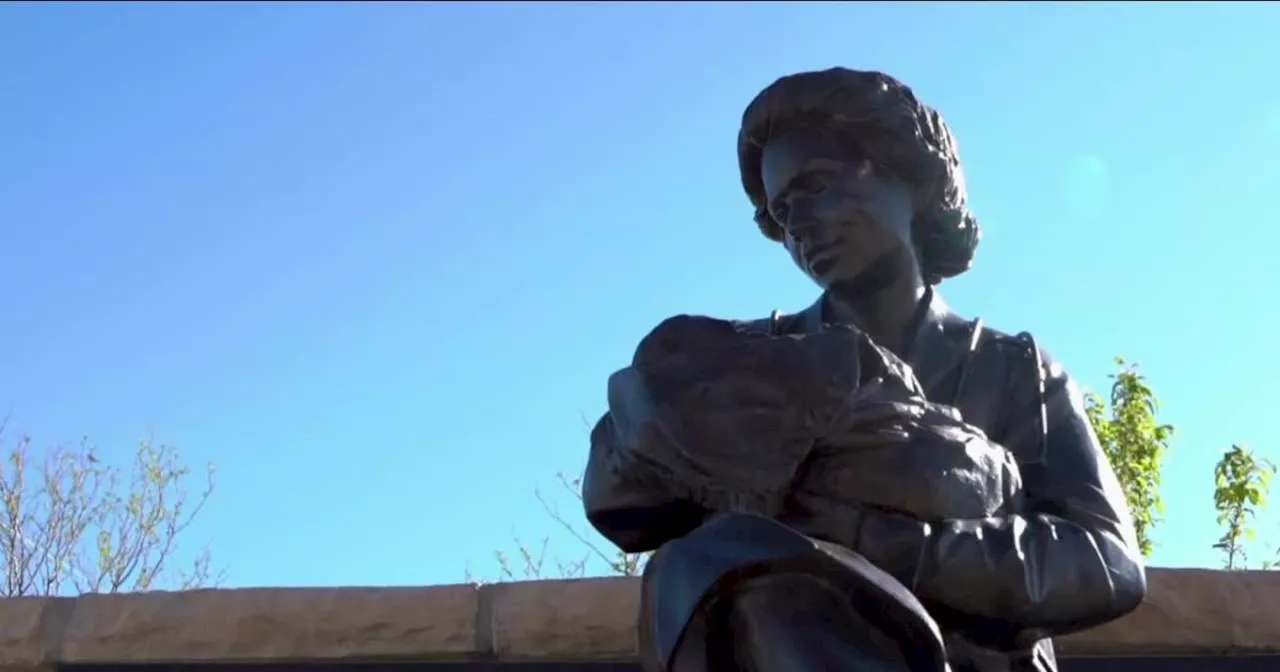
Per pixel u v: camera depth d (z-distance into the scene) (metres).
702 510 2.11
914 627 1.83
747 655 1.84
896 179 2.48
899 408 2.09
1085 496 2.25
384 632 4.71
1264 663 4.34
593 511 2.21
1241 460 9.38
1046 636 2.12
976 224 2.62
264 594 4.80
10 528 13.58
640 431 2.07
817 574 1.84
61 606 4.86
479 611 4.70
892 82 2.49
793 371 2.06
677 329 2.14
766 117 2.50
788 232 2.49
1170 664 4.34
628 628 4.59
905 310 2.51
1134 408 9.65
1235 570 4.42
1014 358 2.47
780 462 2.02
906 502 2.02
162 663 4.78
